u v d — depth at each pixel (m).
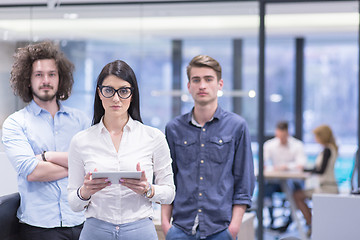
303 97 7.70
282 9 4.32
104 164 1.94
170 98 4.80
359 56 4.33
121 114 1.95
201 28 4.60
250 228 3.63
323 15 4.46
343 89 8.18
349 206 2.70
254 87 5.10
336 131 8.27
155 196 1.94
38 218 2.60
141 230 1.96
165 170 2.05
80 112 2.89
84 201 1.91
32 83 2.71
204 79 2.61
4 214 2.53
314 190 5.99
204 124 2.69
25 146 2.61
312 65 8.16
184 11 4.38
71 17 4.46
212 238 2.56
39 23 4.44
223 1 4.25
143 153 1.98
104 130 1.98
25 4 4.36
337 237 2.71
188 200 2.61
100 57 4.57
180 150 2.68
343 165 7.34
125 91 1.93
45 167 2.56
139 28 4.55
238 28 4.52
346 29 4.80
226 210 2.58
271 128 7.74
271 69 7.72
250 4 4.28
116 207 1.93
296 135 7.71
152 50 4.70
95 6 4.41
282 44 7.65
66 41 4.49
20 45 4.41
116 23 4.53
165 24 4.55
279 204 6.33
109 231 1.93
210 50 4.93
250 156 2.67
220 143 2.63
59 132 2.75
